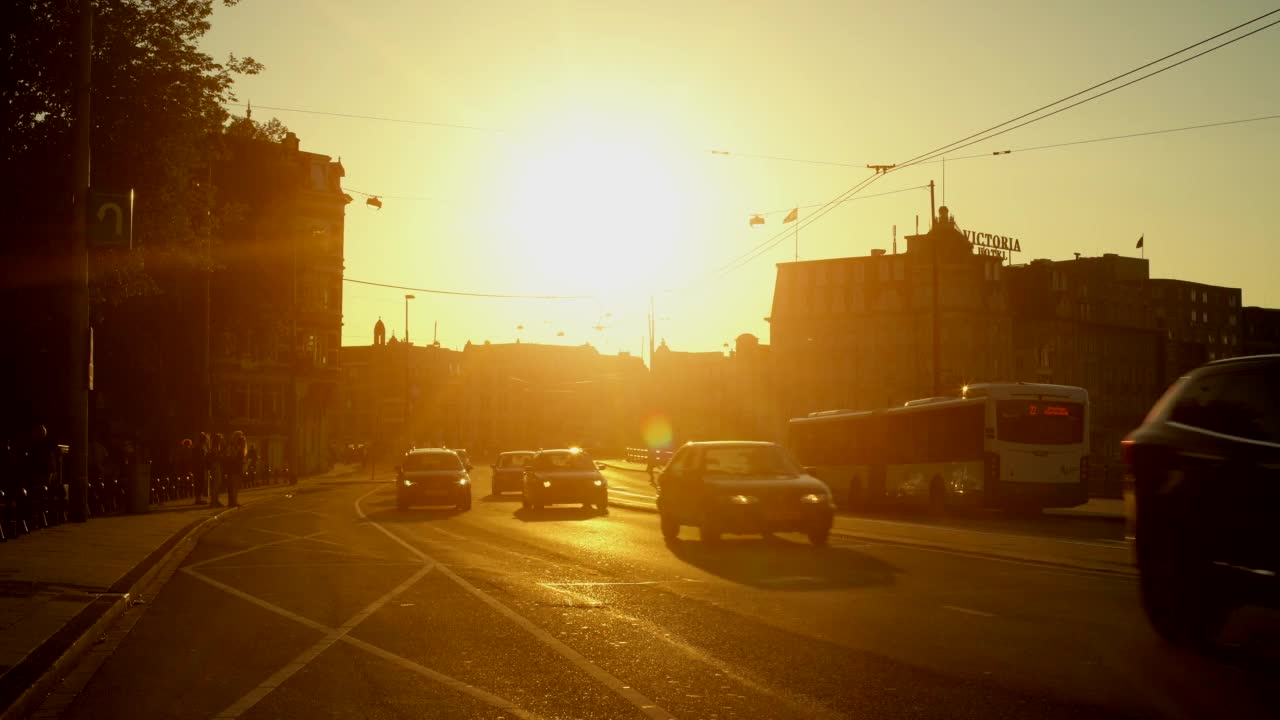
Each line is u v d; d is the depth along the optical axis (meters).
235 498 36.62
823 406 101.88
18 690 7.81
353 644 10.65
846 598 13.30
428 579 16.02
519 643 10.52
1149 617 10.29
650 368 79.88
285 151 45.84
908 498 36.72
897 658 9.47
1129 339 109.88
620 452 160.62
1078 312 103.38
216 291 44.00
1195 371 10.62
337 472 91.38
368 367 152.75
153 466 41.91
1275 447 9.20
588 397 161.75
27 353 29.58
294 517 31.61
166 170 30.28
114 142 29.27
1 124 26.70
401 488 33.69
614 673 9.01
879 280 99.31
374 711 7.83
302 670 9.40
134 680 9.07
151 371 40.38
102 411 41.69
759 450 22.03
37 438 25.25
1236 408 9.80
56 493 25.11
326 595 14.40
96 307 29.84
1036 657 9.47
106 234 24.39
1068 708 7.63
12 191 26.86
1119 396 107.81
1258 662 9.23
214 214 37.62
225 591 14.98
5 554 18.17
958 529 26.11
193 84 30.50
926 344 95.81
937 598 13.21
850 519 30.94
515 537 23.56
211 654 10.23
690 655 9.75
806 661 9.39
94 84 28.44
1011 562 17.55
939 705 7.75
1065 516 34.03
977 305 94.94
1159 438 10.39
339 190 80.62
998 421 32.91
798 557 18.58
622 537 23.36
